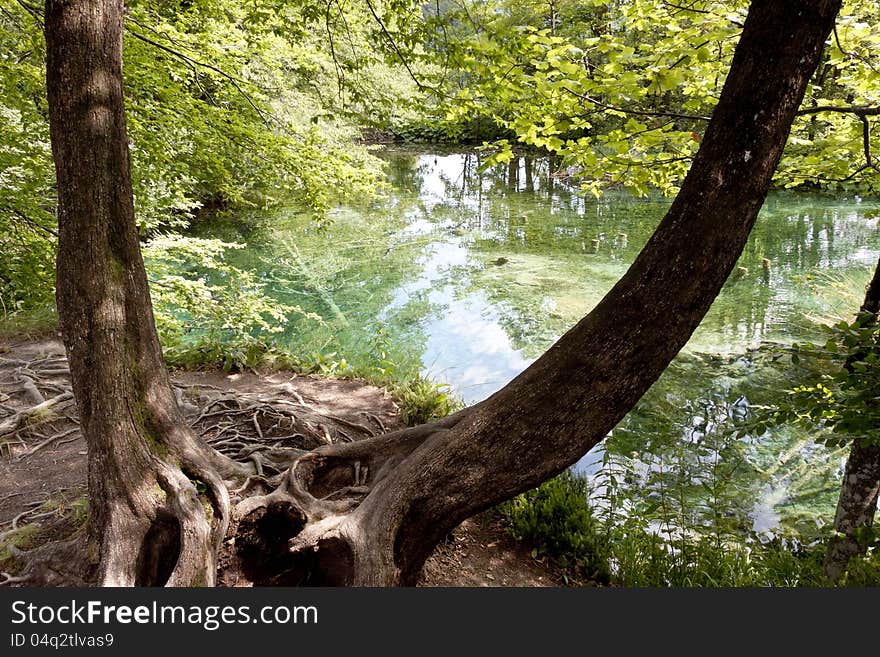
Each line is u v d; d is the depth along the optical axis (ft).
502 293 39.99
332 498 11.68
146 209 25.67
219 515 10.16
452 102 17.10
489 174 98.99
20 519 12.57
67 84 9.29
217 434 16.61
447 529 9.89
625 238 54.13
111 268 9.83
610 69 13.64
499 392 9.58
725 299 36.52
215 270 44.16
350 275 45.01
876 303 15.05
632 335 8.41
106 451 9.71
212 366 23.65
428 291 40.91
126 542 9.48
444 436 9.81
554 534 13.91
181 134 21.99
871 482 14.25
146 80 20.29
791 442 21.59
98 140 9.53
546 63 14.58
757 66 7.47
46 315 25.91
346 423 18.13
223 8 21.54
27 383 19.11
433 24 15.44
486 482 9.27
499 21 14.25
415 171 103.65
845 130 16.88
